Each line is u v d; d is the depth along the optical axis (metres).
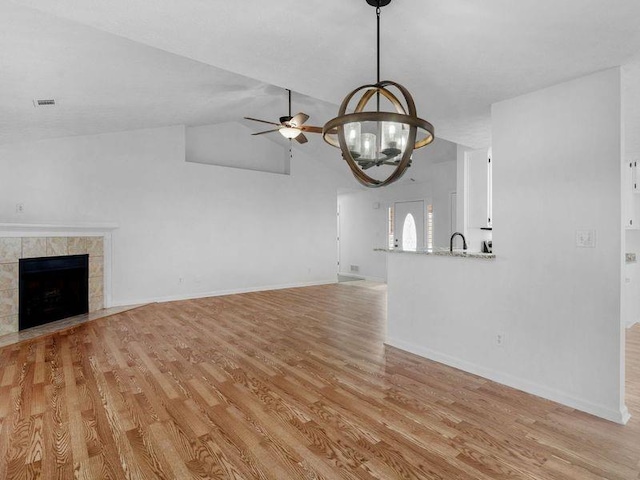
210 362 3.23
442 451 1.93
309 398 2.53
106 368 3.08
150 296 5.96
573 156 2.44
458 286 3.10
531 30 1.90
